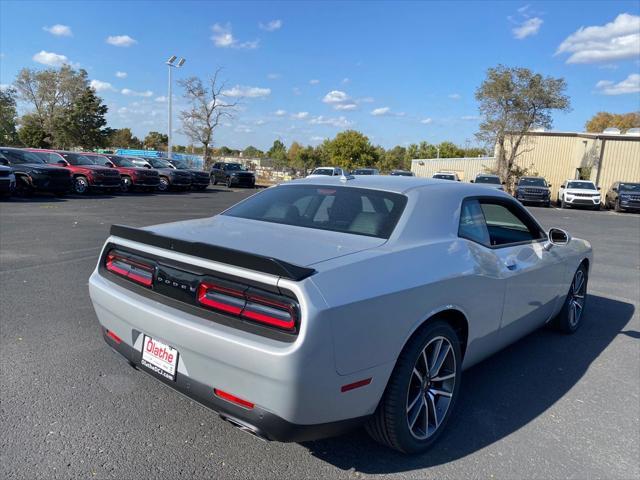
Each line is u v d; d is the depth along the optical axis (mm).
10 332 4254
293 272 2145
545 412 3357
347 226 3021
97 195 20594
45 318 4648
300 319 2104
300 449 2768
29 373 3504
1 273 6305
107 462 2543
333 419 2289
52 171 17719
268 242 2719
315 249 2605
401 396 2547
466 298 2971
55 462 2521
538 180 29422
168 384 2553
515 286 3559
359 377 2316
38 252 7754
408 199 3156
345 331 2203
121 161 24469
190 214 14758
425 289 2627
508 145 37094
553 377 3951
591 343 4789
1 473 2416
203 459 2617
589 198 27453
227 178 33312
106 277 3002
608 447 2943
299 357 2066
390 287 2434
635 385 3850
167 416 3031
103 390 3314
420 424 2812
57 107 58875
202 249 2396
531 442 2967
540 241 4207
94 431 2824
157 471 2494
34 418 2926
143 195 22516
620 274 8445
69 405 3096
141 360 2684
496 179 28625
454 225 3211
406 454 2758
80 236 9453
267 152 79125
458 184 3625
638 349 4656
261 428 2215
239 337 2199
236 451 2709
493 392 3645
